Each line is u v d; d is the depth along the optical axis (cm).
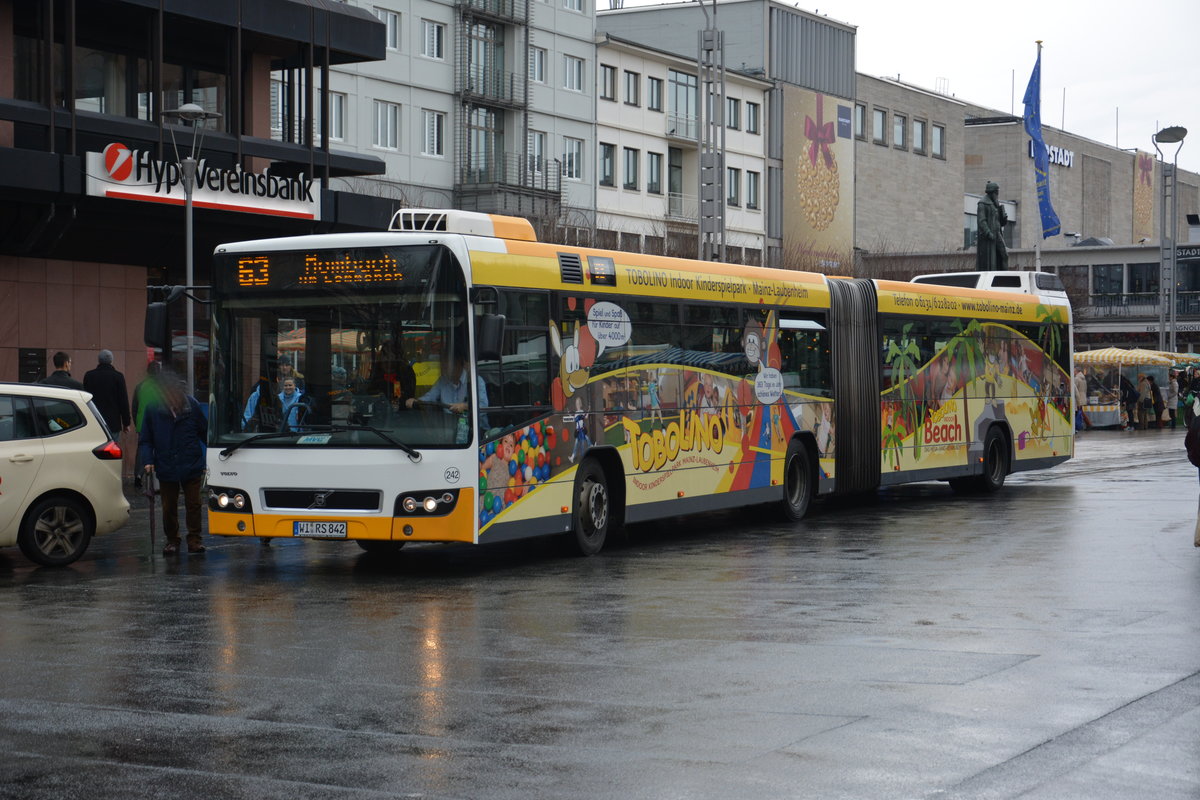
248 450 1431
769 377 1889
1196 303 8769
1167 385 5806
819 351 2000
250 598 1269
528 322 1474
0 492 1455
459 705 813
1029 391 2498
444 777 659
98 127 2673
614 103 6875
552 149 6444
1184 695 820
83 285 2702
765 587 1302
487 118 6081
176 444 1609
